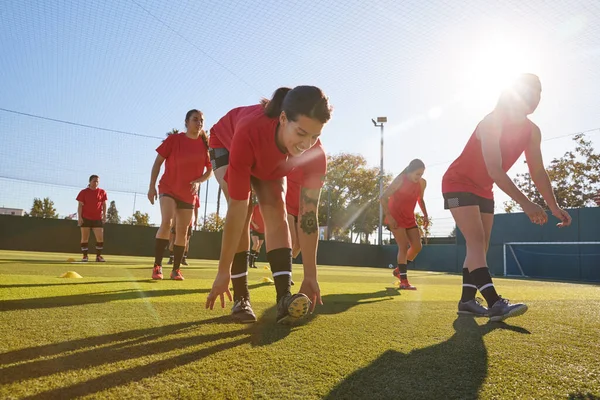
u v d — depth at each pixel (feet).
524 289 18.42
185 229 15.67
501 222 57.36
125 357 4.52
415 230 17.26
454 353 5.21
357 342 5.65
